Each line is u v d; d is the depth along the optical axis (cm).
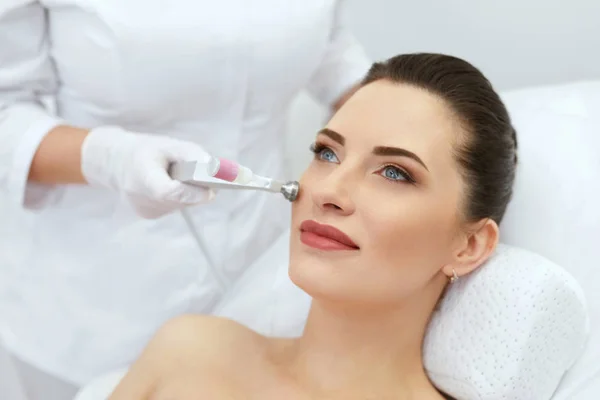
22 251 124
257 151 128
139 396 107
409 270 95
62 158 107
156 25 107
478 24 146
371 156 93
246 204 127
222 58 111
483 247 101
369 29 158
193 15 108
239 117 120
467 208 97
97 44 108
